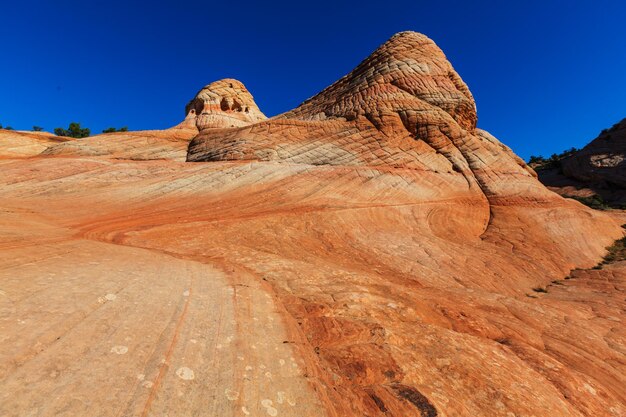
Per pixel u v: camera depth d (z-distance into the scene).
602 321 11.09
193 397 3.30
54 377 3.06
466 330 8.16
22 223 11.86
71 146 30.38
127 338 4.07
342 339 5.98
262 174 24.83
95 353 3.60
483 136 42.56
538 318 10.12
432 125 31.11
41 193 20.08
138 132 33.84
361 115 31.42
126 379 3.29
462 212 25.11
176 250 11.70
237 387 3.66
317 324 6.39
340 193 23.42
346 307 7.57
